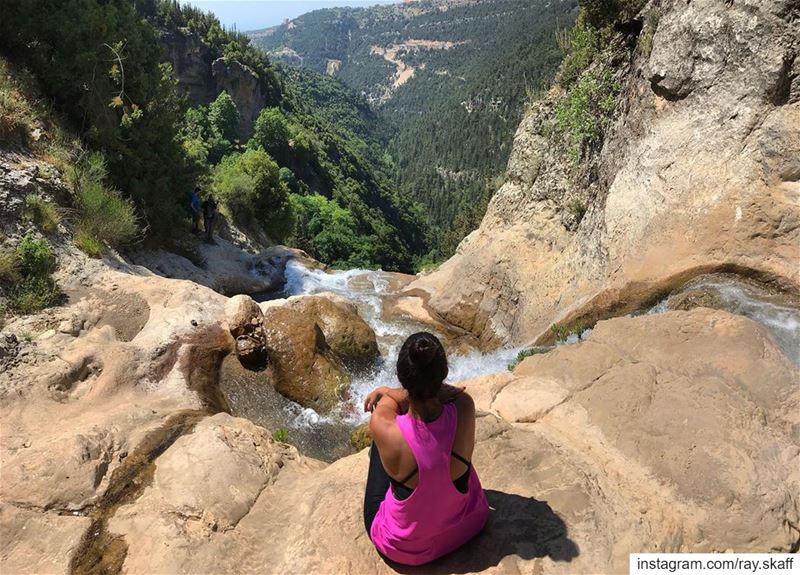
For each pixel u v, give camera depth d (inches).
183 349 289.4
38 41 442.9
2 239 311.3
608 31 435.2
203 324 312.3
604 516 135.1
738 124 295.1
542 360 226.7
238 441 193.2
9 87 400.8
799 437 167.5
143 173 505.4
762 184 279.3
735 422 166.2
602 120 419.2
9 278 297.4
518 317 432.1
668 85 330.3
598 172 411.5
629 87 385.4
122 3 521.3
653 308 290.0
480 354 420.5
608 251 343.9
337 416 303.1
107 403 239.5
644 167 336.5
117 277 343.6
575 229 432.5
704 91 312.7
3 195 328.8
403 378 108.2
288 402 305.4
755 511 141.3
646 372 193.8
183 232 576.4
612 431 173.9
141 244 469.1
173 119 551.8
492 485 148.6
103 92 461.7
